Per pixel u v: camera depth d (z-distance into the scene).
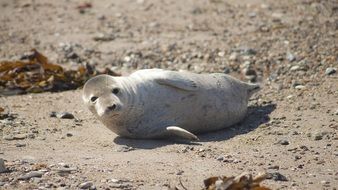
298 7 58.53
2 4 66.75
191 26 56.72
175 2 63.50
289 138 32.97
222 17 58.34
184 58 48.47
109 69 44.72
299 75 42.38
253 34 52.69
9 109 39.00
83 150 32.16
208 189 25.86
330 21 53.91
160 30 56.38
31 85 42.81
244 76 43.66
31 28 59.41
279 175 27.98
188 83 33.81
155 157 30.94
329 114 35.66
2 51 53.47
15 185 27.45
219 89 34.75
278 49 47.94
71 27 59.03
